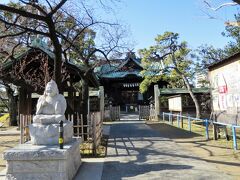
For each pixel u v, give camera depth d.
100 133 15.16
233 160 9.88
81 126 13.19
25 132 12.38
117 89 48.53
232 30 25.12
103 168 9.24
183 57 29.72
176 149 12.30
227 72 18.31
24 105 21.17
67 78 16.81
